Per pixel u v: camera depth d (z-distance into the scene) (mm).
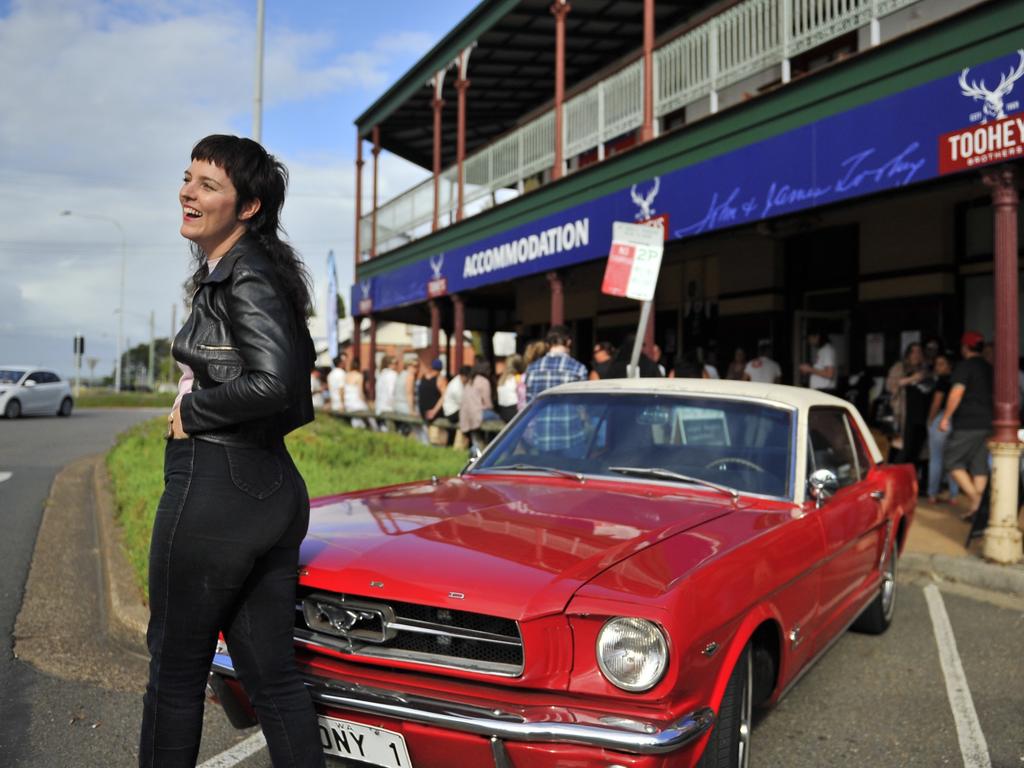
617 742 2326
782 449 3908
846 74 8133
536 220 13180
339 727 2691
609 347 8938
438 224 16562
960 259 10547
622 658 2420
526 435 4410
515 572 2674
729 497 3705
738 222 9383
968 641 5141
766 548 3109
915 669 4648
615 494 3699
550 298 18484
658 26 14852
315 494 7180
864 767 3459
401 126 20875
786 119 8828
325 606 2840
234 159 2492
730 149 9539
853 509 4195
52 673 4422
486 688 2576
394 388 15109
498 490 3824
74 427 23203
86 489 10875
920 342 10500
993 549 6543
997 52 6805
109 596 5488
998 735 3779
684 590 2551
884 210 10852
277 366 2352
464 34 15406
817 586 3650
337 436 10812
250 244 2529
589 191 11930
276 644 2572
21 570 6531
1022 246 10008
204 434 2396
